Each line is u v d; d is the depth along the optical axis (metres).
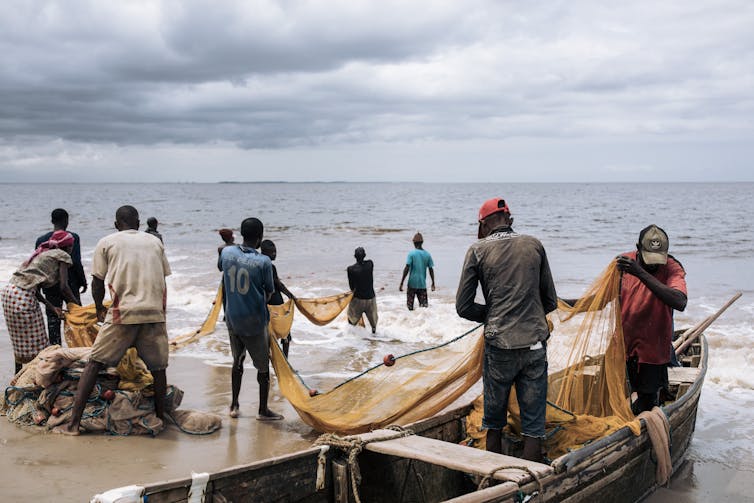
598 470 4.74
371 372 6.46
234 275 6.61
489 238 4.84
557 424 5.43
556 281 17.98
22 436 6.24
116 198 110.00
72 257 8.30
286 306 9.15
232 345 7.09
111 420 6.43
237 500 3.97
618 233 35.31
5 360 9.26
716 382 8.99
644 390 5.96
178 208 71.69
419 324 12.42
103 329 6.18
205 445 6.29
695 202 84.00
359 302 11.65
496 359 4.77
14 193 150.38
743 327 12.09
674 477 6.05
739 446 6.79
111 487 5.16
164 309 6.46
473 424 5.71
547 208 67.94
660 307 5.71
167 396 6.84
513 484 3.97
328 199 107.31
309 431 6.80
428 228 39.94
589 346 5.91
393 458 4.86
